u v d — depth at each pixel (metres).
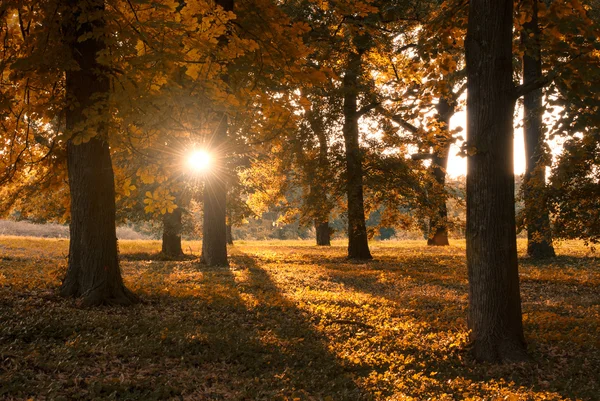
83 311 9.45
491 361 8.56
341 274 18.61
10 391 5.73
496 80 8.64
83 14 7.86
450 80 10.85
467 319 9.19
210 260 20.25
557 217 15.47
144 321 9.26
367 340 9.53
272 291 14.01
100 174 10.52
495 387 7.24
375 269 20.81
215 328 9.41
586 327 10.67
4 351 6.91
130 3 7.98
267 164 26.16
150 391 6.28
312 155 23.59
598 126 7.46
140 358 7.42
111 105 7.59
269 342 8.85
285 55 9.20
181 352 7.96
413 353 8.97
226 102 8.09
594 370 8.14
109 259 10.59
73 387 6.09
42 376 6.27
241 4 9.53
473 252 8.88
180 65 8.01
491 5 8.65
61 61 8.34
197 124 8.52
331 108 22.39
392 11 21.95
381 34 21.19
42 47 8.44
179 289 12.95
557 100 7.73
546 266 20.69
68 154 10.55
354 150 22.84
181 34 7.83
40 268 15.68
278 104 9.24
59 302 10.00
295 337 9.45
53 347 7.44
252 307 11.49
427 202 23.78
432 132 11.16
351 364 8.13
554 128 7.72
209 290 13.19
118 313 9.77
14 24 9.80
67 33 9.16
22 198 11.80
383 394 6.86
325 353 8.60
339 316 11.21
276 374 7.40
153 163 10.26
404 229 26.27
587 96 7.49
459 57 21.89
